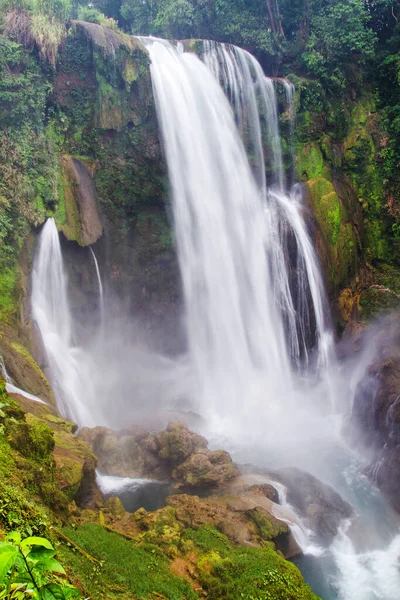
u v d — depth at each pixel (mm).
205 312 22656
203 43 23422
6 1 18953
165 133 21250
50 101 19547
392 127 26453
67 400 16984
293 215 23797
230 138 23609
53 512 8875
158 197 21703
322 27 26453
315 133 25641
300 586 9508
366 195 26609
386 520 13391
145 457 14680
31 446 9398
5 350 13656
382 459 15297
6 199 16547
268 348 22656
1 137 17391
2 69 17719
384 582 11047
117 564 8438
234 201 23438
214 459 14312
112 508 11344
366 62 27078
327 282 23750
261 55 27562
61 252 19234
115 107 20406
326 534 12398
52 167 18734
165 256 22422
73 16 23297
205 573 9414
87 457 11633
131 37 21031
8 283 15602
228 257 22797
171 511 11367
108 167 20734
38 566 3094
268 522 11641
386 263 26266
